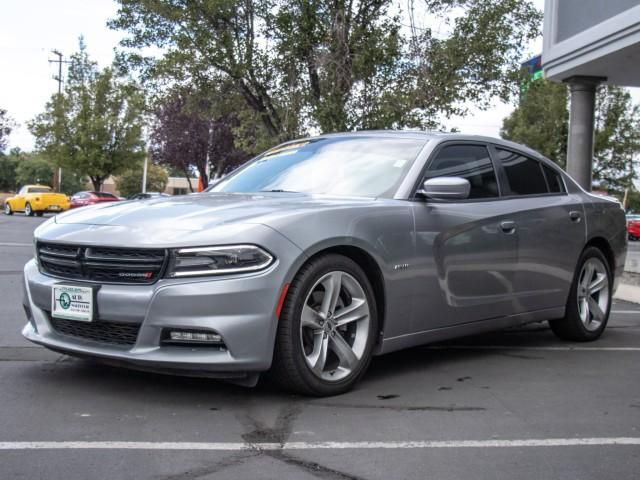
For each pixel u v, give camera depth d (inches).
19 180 3132.4
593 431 134.0
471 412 144.7
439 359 195.9
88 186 3262.8
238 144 746.2
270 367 144.1
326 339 149.6
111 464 111.4
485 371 182.2
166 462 112.9
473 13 629.6
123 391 151.9
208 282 135.3
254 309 136.5
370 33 598.9
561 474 111.8
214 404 144.2
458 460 117.0
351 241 151.9
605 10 463.2
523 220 197.6
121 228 145.8
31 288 154.7
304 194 174.7
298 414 139.3
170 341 137.1
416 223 167.6
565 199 219.5
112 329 143.2
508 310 194.7
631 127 1327.5
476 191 190.7
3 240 606.5
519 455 120.0
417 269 166.4
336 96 598.2
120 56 740.7
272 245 139.3
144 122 1630.2
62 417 134.3
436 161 183.6
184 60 682.2
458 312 178.9
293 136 644.7
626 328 258.2
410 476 109.6
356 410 143.6
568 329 222.4
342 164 186.7
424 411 144.5
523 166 211.0
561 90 1346.0
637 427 136.9
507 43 649.6
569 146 530.3
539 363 193.6
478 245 182.2
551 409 148.5
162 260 137.3
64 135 1630.2
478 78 649.6
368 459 116.3
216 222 142.9
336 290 150.7
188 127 1354.6
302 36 610.5
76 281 145.9
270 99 685.9
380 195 171.8
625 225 244.8
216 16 682.2
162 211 152.9
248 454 117.2
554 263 208.7
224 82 712.4
